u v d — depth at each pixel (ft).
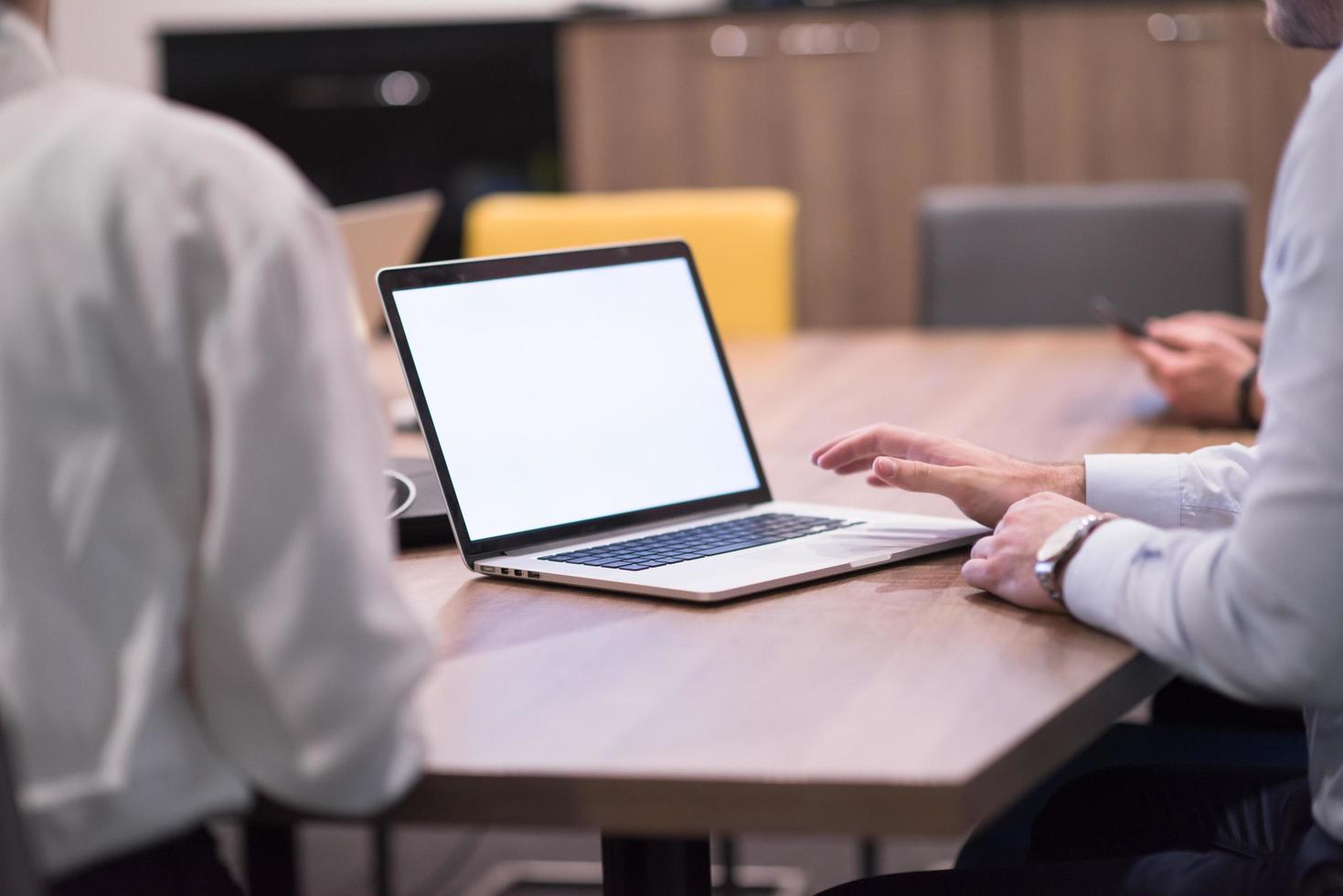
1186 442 5.70
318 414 2.52
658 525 4.41
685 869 3.19
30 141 2.60
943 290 9.84
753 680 3.06
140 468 2.53
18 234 2.53
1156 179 14.55
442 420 4.09
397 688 2.53
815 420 6.44
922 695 2.93
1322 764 3.36
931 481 3.98
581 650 3.30
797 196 15.24
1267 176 14.35
